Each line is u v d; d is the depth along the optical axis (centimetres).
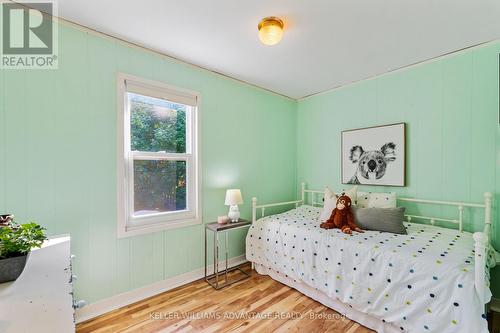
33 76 163
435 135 234
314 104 343
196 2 151
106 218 193
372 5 154
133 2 152
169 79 229
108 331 169
